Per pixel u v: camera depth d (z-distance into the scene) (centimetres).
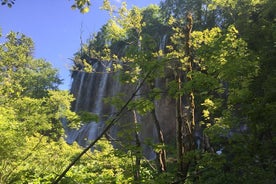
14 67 2764
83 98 4572
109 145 1028
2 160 938
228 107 905
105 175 880
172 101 3025
